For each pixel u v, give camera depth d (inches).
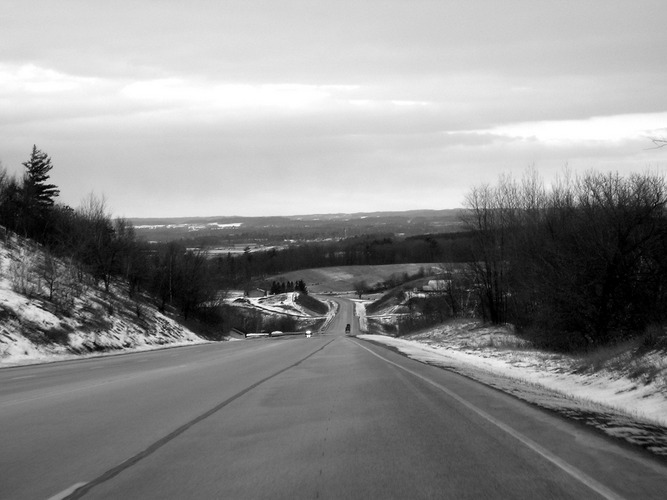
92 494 265.0
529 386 656.4
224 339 3307.1
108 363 1117.7
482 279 2137.1
